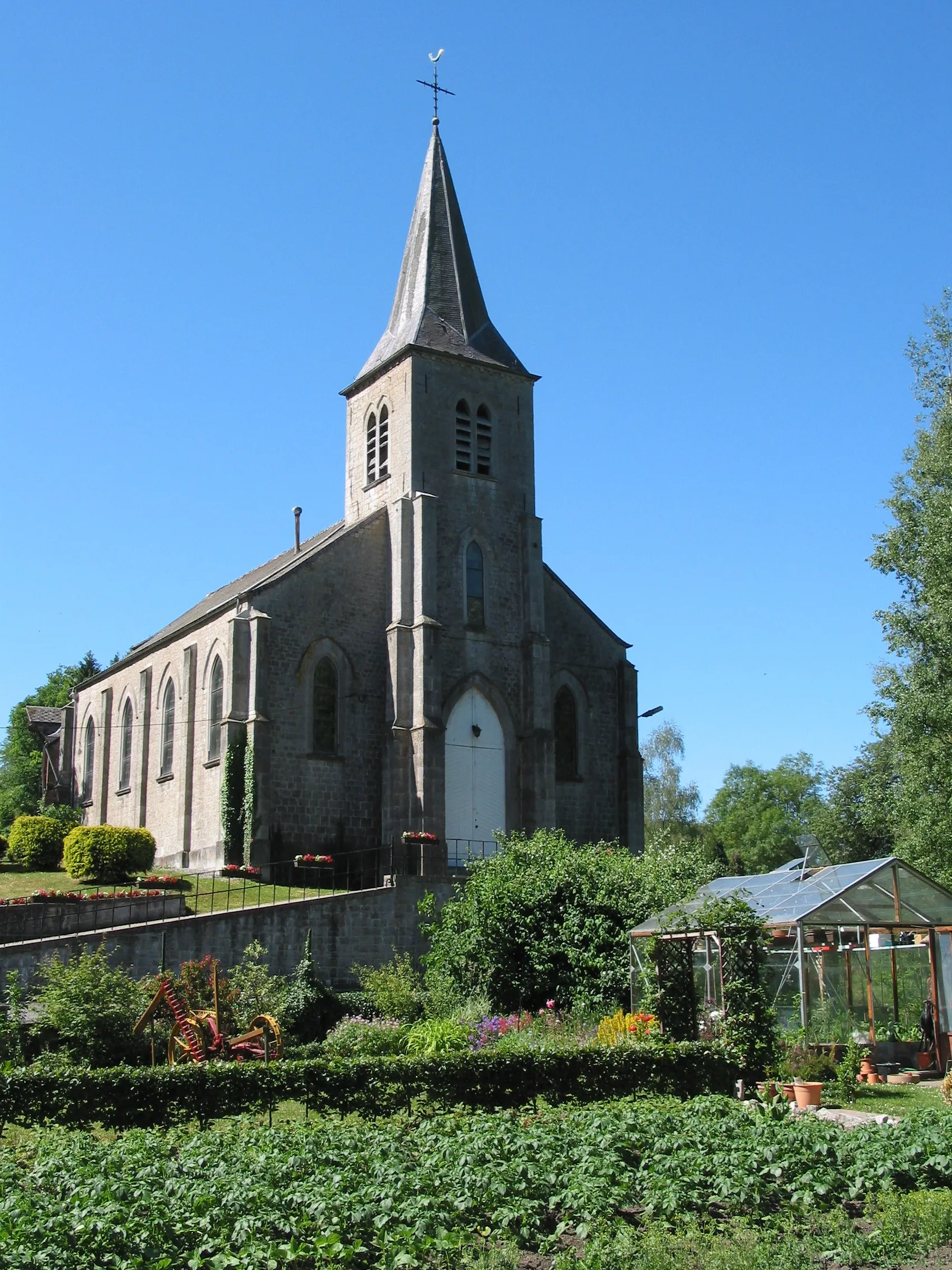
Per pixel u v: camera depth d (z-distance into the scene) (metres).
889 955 37.00
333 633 53.84
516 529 58.41
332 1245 13.54
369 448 59.06
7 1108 20.44
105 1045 28.44
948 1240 14.87
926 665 44.59
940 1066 30.41
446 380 57.66
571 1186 16.00
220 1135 18.59
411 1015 35.34
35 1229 13.76
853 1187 16.39
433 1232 14.45
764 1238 14.75
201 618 56.38
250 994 33.31
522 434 59.56
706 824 123.12
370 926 41.94
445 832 52.94
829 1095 25.67
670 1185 16.02
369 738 54.00
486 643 56.25
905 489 47.16
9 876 48.47
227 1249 13.67
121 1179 15.75
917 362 48.81
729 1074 25.39
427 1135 18.50
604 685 61.31
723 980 26.66
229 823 50.16
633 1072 24.38
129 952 36.47
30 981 34.22
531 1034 29.83
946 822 43.91
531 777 55.44
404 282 61.16
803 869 36.72
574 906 37.09
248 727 50.69
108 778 68.19
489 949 36.69
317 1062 22.08
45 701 100.75
